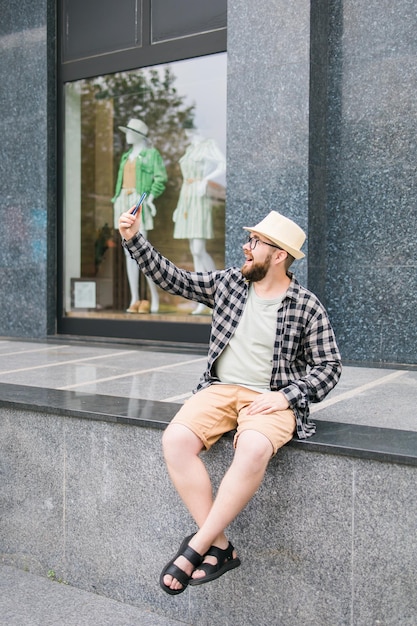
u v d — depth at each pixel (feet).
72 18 22.56
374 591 7.87
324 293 17.89
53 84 22.80
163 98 21.74
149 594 9.59
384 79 16.98
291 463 8.32
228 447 8.69
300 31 16.76
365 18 17.15
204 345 20.30
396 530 7.68
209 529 7.66
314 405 11.01
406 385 13.28
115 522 9.87
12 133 23.16
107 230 23.30
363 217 17.42
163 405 10.46
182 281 8.85
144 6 21.18
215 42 20.06
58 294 23.41
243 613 8.80
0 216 23.57
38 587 10.27
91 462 10.05
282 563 8.48
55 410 10.30
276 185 17.33
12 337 23.39
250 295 8.62
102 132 23.17
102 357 17.74
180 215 22.07
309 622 8.34
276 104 17.21
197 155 21.49
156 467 9.41
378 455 7.66
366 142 17.28
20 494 10.87
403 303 16.99
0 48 23.21
